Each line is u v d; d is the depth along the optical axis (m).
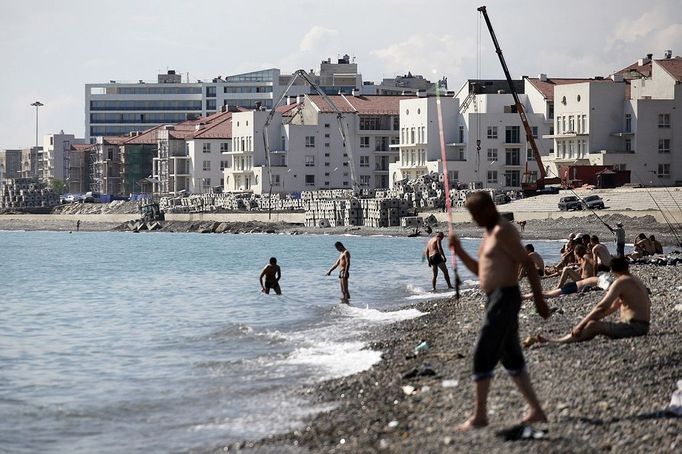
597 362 51.53
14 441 49.97
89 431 51.81
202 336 88.25
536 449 37.88
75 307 126.69
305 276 165.38
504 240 38.97
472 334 72.06
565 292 85.75
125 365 74.12
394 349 70.12
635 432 39.41
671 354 51.78
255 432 48.34
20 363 76.69
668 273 101.38
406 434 42.50
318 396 55.09
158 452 46.47
